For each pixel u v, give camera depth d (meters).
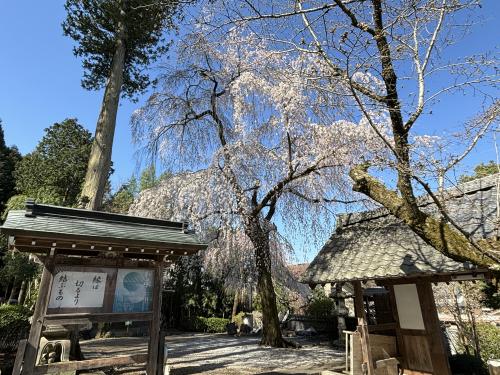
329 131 7.77
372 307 11.15
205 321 16.28
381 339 5.90
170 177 10.87
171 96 10.84
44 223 4.36
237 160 9.05
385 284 6.47
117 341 11.55
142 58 9.98
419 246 5.69
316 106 7.29
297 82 6.29
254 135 9.35
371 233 7.17
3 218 16.45
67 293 4.45
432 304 5.58
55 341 5.90
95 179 7.93
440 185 3.62
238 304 17.97
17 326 6.93
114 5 8.89
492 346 7.69
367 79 6.45
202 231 9.63
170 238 5.26
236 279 12.11
